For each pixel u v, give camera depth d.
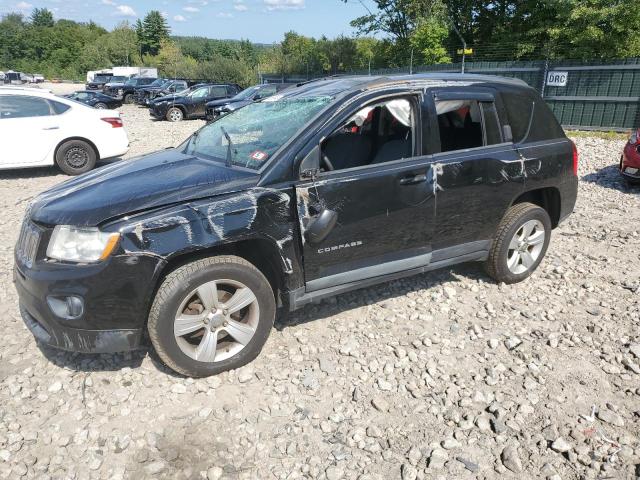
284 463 2.62
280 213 3.21
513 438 2.78
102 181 3.39
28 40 108.94
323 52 33.94
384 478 2.53
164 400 3.06
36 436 2.78
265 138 3.54
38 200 3.36
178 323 3.04
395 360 3.47
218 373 3.28
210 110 21.12
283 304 3.50
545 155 4.36
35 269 2.93
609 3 18.31
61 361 3.44
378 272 3.70
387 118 3.75
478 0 25.64
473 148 4.02
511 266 4.49
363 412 2.99
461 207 3.94
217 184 3.15
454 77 4.10
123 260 2.83
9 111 9.14
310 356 3.51
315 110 3.52
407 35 28.19
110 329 2.93
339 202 3.38
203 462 2.62
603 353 3.55
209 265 3.05
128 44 86.06
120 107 31.22
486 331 3.84
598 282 4.69
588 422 2.89
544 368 3.38
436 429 2.85
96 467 2.59
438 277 4.73
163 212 2.94
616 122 15.32
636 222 6.54
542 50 20.20
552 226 4.79
